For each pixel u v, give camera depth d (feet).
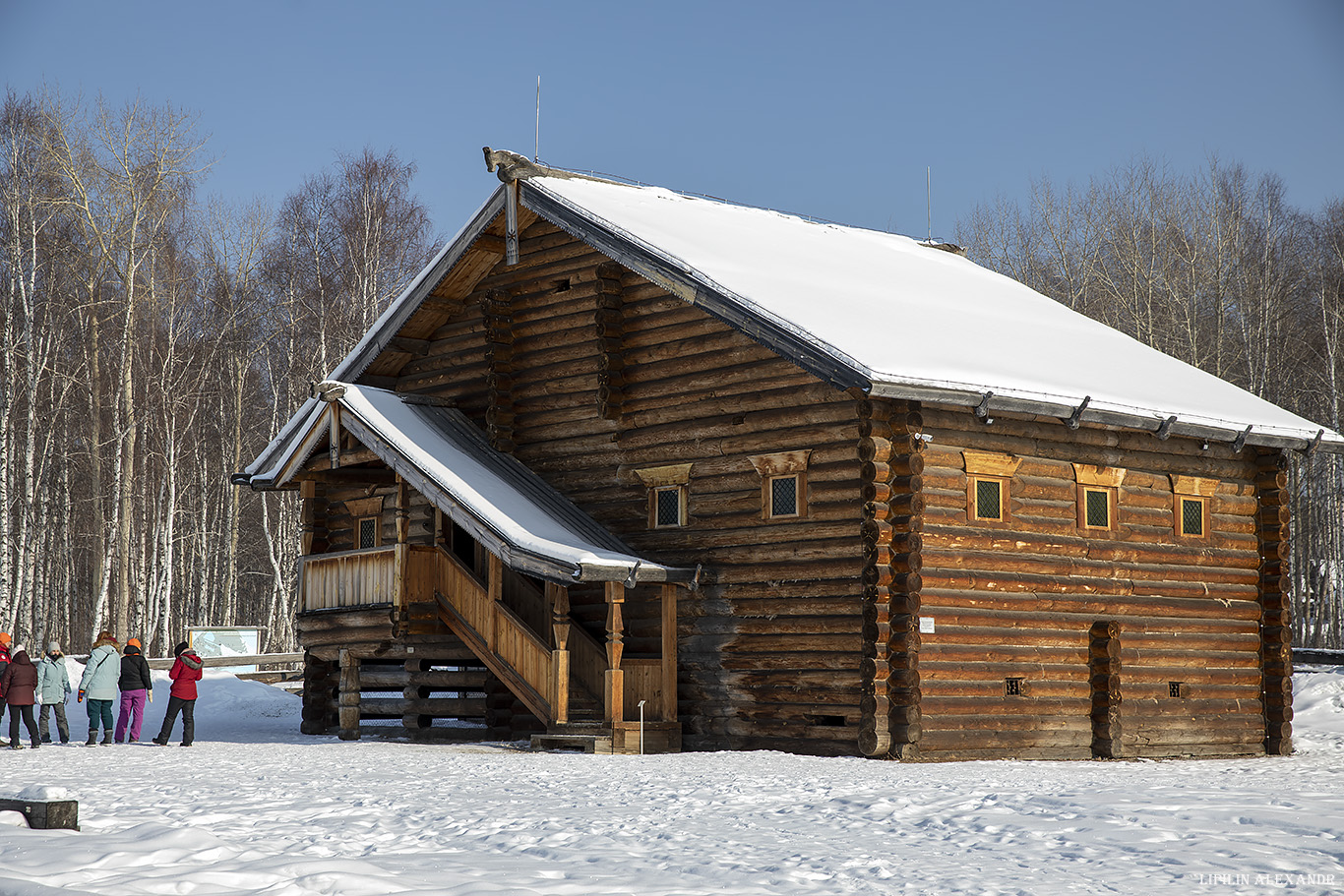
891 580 57.16
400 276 153.89
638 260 65.26
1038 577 61.57
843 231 89.35
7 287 140.87
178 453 155.43
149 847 27.66
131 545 145.38
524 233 74.84
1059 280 166.50
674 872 26.03
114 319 148.36
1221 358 142.41
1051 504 62.69
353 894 23.43
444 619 68.49
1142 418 62.13
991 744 58.95
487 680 71.92
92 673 66.95
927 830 31.76
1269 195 156.97
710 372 65.57
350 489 80.79
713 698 63.98
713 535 64.54
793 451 61.67
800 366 57.88
